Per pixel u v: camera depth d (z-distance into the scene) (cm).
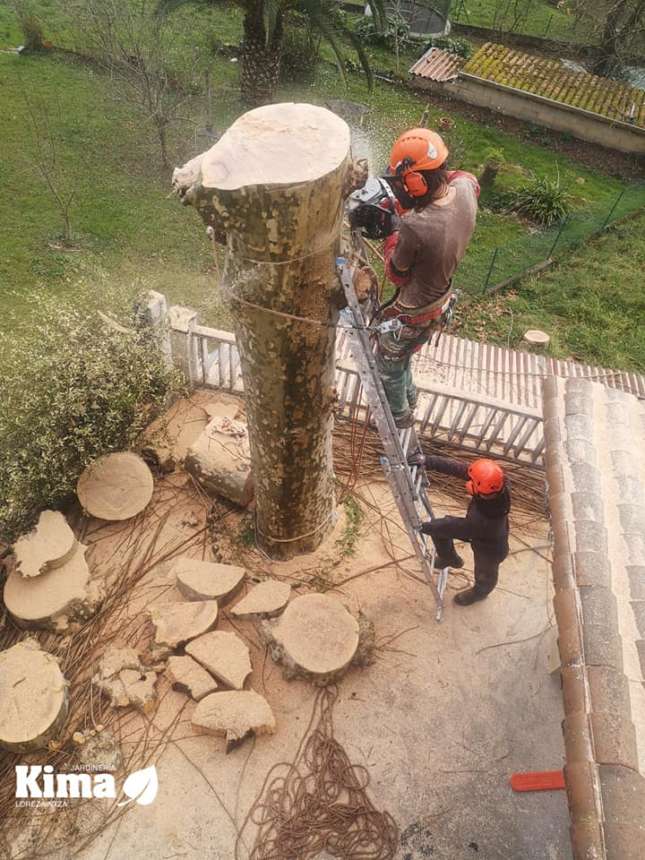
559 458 495
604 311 1330
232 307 431
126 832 474
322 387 489
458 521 516
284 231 360
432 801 503
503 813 502
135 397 657
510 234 1505
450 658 581
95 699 531
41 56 1742
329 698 547
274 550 625
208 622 559
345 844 479
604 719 340
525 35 2392
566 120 1881
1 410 612
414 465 586
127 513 639
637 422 540
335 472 698
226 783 499
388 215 384
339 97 1814
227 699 519
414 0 2130
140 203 1351
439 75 1953
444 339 1068
